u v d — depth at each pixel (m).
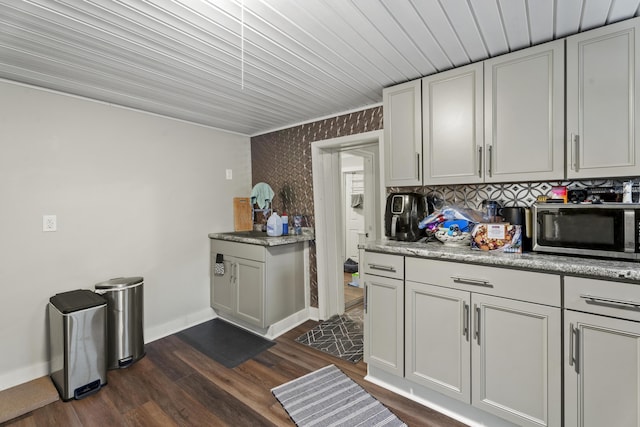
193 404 1.91
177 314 3.09
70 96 2.37
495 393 1.61
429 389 1.89
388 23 1.50
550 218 1.64
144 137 2.82
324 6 1.36
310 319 3.37
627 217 1.42
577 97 1.58
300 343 2.77
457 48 1.75
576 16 1.45
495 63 1.83
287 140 3.45
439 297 1.79
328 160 3.32
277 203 3.59
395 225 2.26
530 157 1.73
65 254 2.36
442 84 2.04
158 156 2.93
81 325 2.02
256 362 2.43
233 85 2.25
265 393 2.02
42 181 2.25
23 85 2.15
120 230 2.67
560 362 1.42
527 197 2.00
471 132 1.93
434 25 1.52
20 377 2.14
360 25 1.51
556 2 1.35
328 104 2.74
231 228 3.59
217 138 3.46
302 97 2.54
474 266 1.66
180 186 3.11
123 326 2.36
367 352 2.13
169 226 3.02
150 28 1.50
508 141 1.80
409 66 1.98
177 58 1.82
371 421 1.75
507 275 1.55
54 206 2.30
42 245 2.25
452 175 2.01
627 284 1.26
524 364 1.52
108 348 2.31
